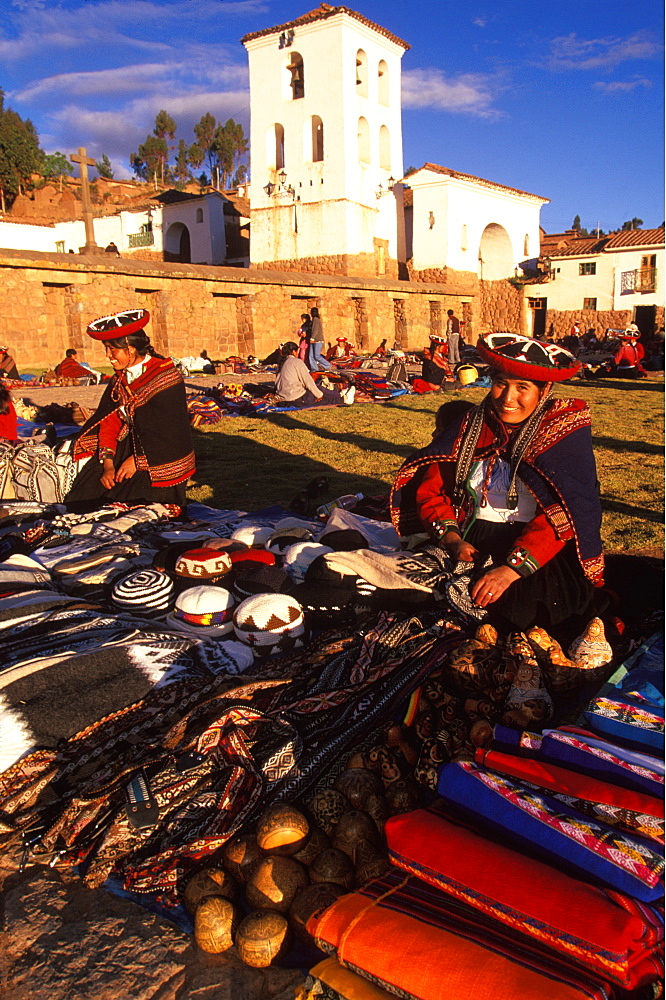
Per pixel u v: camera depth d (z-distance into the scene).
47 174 70.44
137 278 23.28
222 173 108.31
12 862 2.44
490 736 2.42
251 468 8.52
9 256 20.30
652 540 5.45
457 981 1.63
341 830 2.22
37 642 3.13
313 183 35.91
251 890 2.12
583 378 21.92
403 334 34.12
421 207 40.69
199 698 2.88
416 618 3.14
